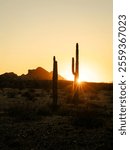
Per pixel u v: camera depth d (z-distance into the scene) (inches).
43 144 543.5
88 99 1535.4
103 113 893.8
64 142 557.6
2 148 514.9
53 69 1043.9
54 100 1023.6
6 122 764.0
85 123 714.8
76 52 1161.4
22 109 940.0
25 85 3093.0
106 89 2962.6
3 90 2324.1
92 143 550.0
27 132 642.8
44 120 809.5
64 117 864.3
